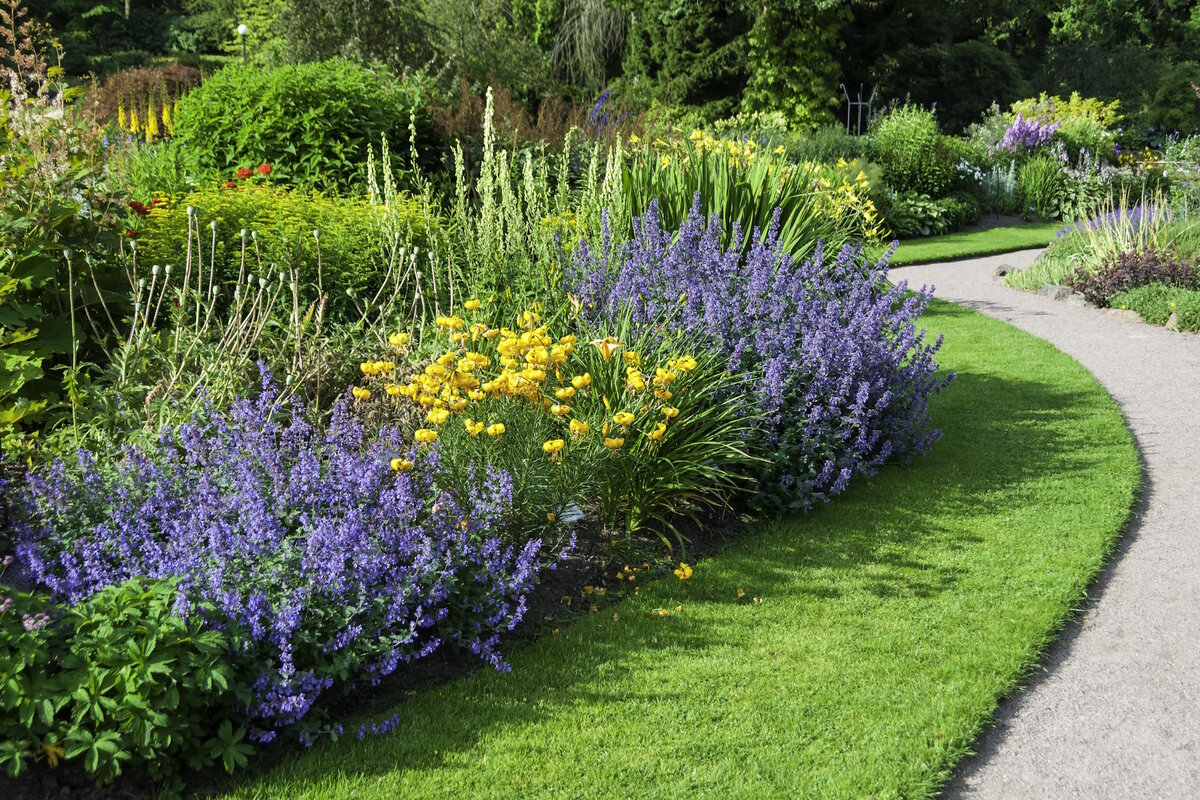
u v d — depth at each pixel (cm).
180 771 281
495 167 654
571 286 562
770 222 710
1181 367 802
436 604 341
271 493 351
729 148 912
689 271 561
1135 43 4025
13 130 520
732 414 490
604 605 396
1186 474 561
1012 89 3325
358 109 943
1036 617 389
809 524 482
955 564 438
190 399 432
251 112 907
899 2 3145
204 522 325
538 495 382
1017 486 534
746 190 732
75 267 516
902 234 1698
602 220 600
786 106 2655
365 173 893
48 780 261
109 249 552
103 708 263
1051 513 496
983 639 372
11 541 337
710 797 282
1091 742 318
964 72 3253
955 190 1942
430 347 488
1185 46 4125
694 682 339
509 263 605
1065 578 423
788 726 316
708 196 733
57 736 258
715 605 396
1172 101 3403
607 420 410
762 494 482
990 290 1188
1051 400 703
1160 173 2080
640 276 543
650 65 2834
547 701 325
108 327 535
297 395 461
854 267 647
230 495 341
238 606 288
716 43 2747
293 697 282
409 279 634
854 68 3125
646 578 420
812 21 2591
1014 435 624
